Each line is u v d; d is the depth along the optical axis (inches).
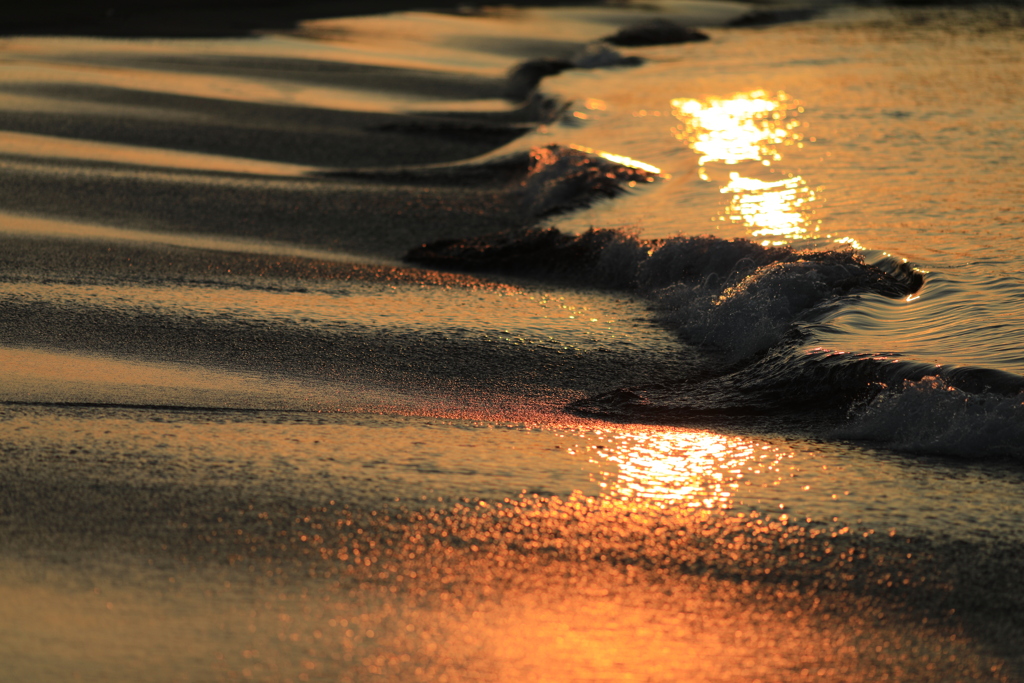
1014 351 850.1
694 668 488.1
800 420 831.7
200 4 4315.9
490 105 2733.8
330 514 629.9
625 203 1553.9
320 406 839.1
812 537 622.5
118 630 497.4
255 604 526.3
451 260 1338.6
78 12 3959.2
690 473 717.9
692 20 4399.6
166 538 590.9
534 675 475.8
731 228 1332.4
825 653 505.7
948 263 1098.1
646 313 1136.2
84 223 1450.5
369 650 490.3
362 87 2896.2
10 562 556.7
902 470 724.0
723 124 2155.5
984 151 1718.8
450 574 567.2
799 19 4404.5
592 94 2628.0
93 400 820.0
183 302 1098.7
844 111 2199.8
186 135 2169.0
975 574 581.6
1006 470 721.0
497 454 743.1
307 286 1195.9
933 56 3061.0
